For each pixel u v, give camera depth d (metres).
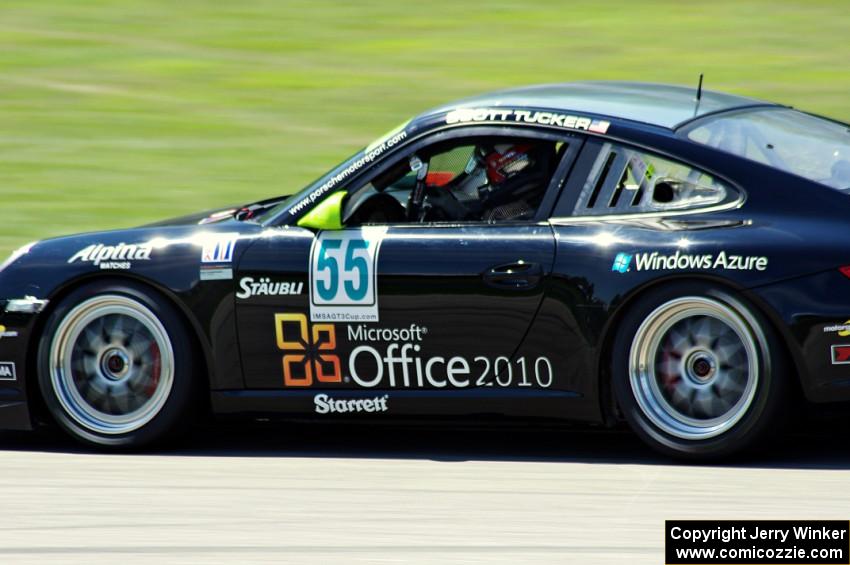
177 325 20.23
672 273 18.19
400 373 19.59
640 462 19.08
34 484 18.95
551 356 18.95
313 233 19.97
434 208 19.86
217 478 19.06
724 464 18.67
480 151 19.78
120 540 16.20
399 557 15.27
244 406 20.27
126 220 35.50
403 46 57.34
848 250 17.64
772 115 20.83
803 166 18.94
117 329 20.55
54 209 36.69
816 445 19.58
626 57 53.56
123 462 20.16
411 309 19.34
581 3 65.19
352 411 19.91
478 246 19.19
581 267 18.66
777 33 57.38
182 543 16.02
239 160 41.47
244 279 19.92
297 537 16.12
